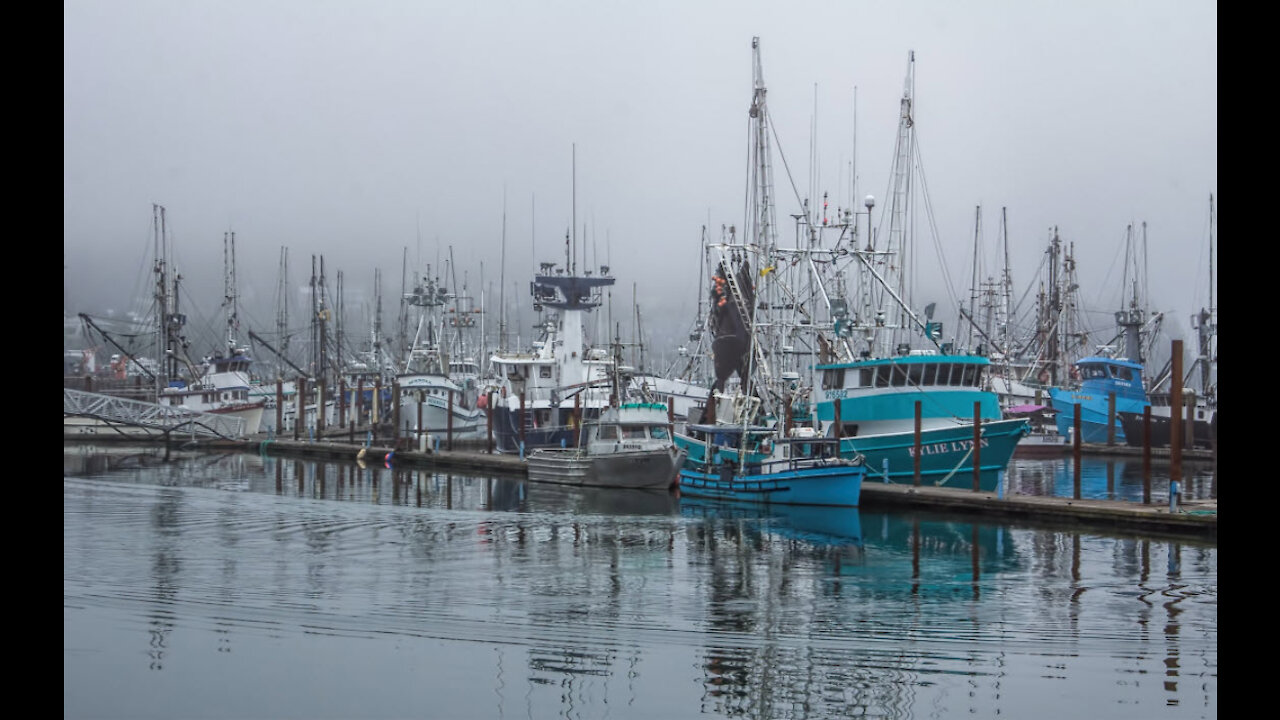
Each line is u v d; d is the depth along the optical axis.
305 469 72.44
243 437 93.62
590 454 62.22
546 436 76.62
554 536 41.62
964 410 55.03
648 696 21.94
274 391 125.06
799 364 70.94
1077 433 47.78
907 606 29.67
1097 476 71.94
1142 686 22.70
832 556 37.72
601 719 20.67
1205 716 21.08
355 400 121.69
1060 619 28.20
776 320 62.59
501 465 70.06
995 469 53.38
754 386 67.81
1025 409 95.56
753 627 27.17
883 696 22.03
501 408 82.31
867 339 61.75
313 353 127.38
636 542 40.44
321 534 41.00
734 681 22.78
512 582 32.34
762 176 62.88
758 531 43.50
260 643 25.11
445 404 98.56
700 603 29.81
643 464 58.91
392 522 44.75
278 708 20.97
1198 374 113.69
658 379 85.25
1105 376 96.00
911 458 54.31
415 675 22.95
